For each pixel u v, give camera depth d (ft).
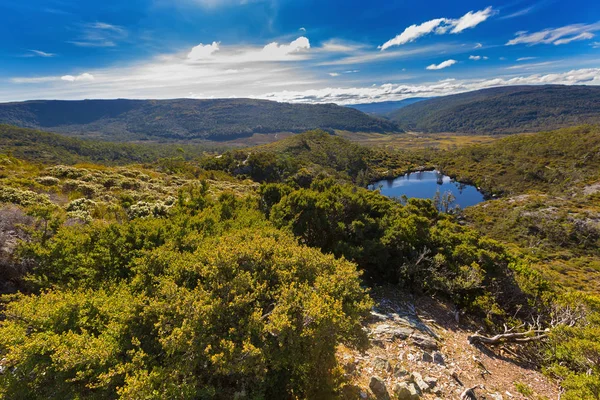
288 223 32.68
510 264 35.91
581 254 153.38
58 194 49.49
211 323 12.28
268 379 12.64
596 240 162.50
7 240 21.18
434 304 30.14
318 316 11.71
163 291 13.28
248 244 17.30
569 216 188.44
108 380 10.27
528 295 31.60
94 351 10.83
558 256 147.64
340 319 12.83
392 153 509.76
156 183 79.61
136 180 70.38
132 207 40.29
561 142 380.58
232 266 14.97
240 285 13.84
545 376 21.04
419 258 32.09
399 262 33.06
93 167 83.51
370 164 431.02
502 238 180.24
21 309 12.43
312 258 17.31
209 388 11.09
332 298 13.52
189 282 15.33
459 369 19.67
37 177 56.90
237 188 108.37
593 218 183.62
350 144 498.28
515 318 30.19
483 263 33.78
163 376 10.69
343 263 19.07
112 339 12.21
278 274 15.67
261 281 15.38
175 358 11.55
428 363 19.49
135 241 20.59
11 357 10.57
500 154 411.95
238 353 11.33
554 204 219.41
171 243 19.75
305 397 13.20
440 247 36.22
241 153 277.03
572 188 257.55
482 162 407.85
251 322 12.28
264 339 12.12
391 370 17.66
